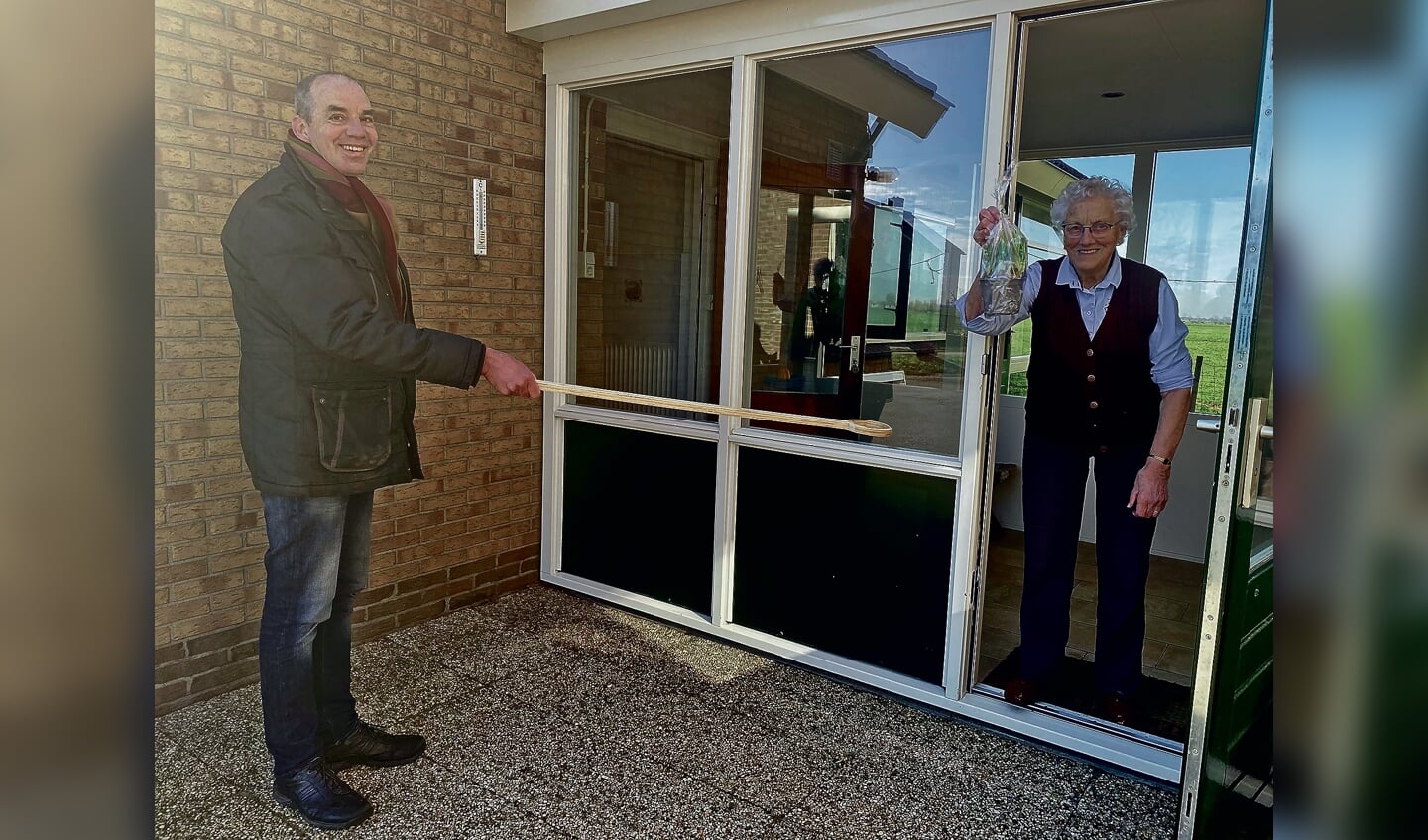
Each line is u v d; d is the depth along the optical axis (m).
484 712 2.65
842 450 2.87
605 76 3.33
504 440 3.56
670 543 3.41
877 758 2.45
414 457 2.43
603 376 3.57
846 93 2.80
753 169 3.04
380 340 2.20
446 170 3.16
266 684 2.12
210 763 2.33
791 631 3.08
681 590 3.39
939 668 2.75
